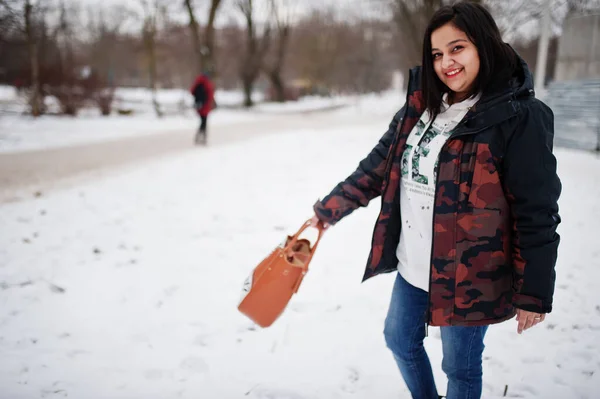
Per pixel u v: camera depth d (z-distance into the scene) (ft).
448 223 5.77
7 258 14.52
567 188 22.80
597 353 9.52
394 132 6.79
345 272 13.42
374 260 6.80
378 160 6.92
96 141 41.83
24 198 21.66
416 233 6.28
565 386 8.56
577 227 16.93
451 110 5.97
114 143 40.60
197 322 10.90
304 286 12.58
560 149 36.94
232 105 114.01
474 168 5.54
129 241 16.08
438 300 5.97
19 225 17.67
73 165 29.84
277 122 68.03
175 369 9.20
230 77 190.19
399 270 6.70
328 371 9.10
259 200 21.40
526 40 57.52
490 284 5.79
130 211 19.69
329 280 12.92
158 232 17.03
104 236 16.57
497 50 5.56
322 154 35.24
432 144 5.97
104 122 61.16
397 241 6.73
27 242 15.89
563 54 41.83
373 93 214.90
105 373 9.06
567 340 10.02
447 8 5.66
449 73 5.71
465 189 5.63
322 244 15.56
